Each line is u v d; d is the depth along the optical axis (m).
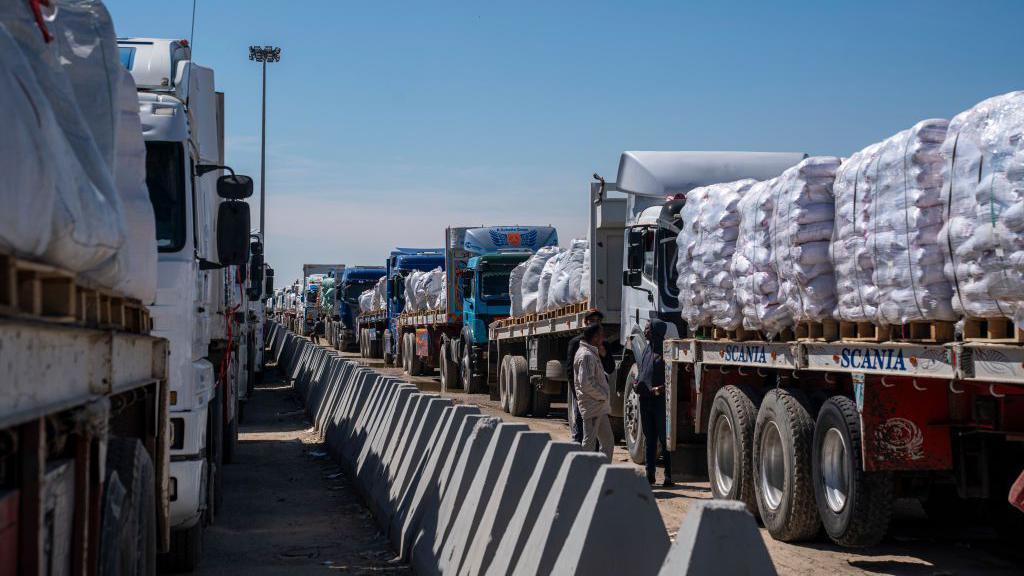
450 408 8.81
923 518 10.12
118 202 4.24
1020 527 8.35
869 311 7.42
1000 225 5.84
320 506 11.62
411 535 8.26
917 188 6.71
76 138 4.05
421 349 33.25
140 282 5.61
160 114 7.98
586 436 11.94
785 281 8.63
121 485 4.78
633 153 15.23
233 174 8.59
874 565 8.07
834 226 8.02
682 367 12.10
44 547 3.34
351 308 53.41
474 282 26.91
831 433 8.33
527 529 5.42
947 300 6.59
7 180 2.91
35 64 3.90
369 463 11.85
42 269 3.20
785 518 8.89
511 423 6.65
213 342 10.61
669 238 13.62
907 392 7.62
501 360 24.23
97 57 4.87
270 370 42.38
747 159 15.12
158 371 6.03
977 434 7.49
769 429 9.39
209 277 9.40
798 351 8.62
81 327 3.86
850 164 7.75
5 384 2.83
